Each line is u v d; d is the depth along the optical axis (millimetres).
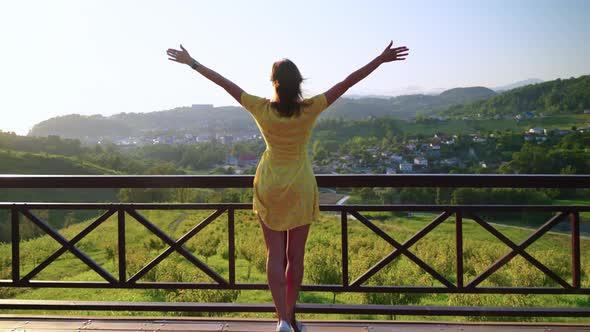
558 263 12469
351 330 2920
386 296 8062
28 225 30656
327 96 2305
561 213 2895
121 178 3000
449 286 2982
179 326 2979
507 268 11047
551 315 2936
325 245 14781
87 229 3135
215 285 3115
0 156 89625
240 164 157750
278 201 2326
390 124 197500
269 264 2387
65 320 3096
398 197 51188
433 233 26234
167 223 30172
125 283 3150
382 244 14141
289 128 2293
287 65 2291
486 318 5629
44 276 12633
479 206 2930
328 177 2867
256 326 2963
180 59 2422
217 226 20359
